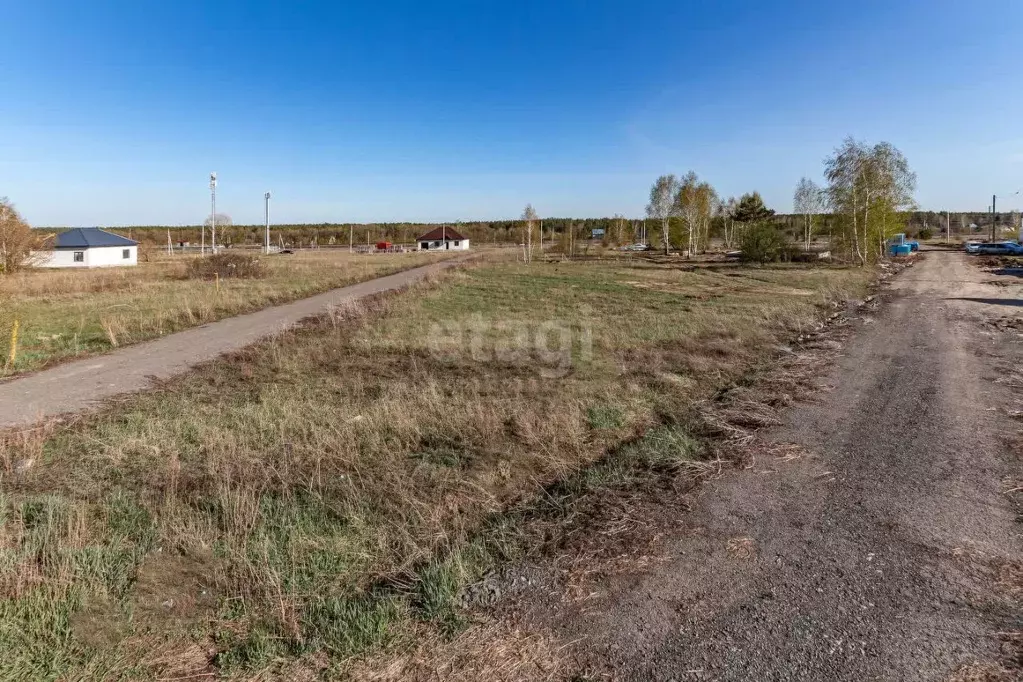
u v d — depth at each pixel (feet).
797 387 26.17
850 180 119.44
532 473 16.63
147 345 37.55
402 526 13.16
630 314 49.96
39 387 27.35
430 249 253.24
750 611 10.20
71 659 9.07
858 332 42.45
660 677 8.63
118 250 137.18
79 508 14.03
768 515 13.91
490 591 10.88
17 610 10.11
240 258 91.30
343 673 8.78
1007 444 18.56
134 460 17.56
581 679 8.59
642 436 19.72
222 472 16.29
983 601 10.39
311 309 55.36
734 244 235.20
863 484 15.65
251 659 9.05
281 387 26.76
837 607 10.27
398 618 10.05
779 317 47.65
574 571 11.54
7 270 95.71
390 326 43.62
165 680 8.69
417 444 18.76
